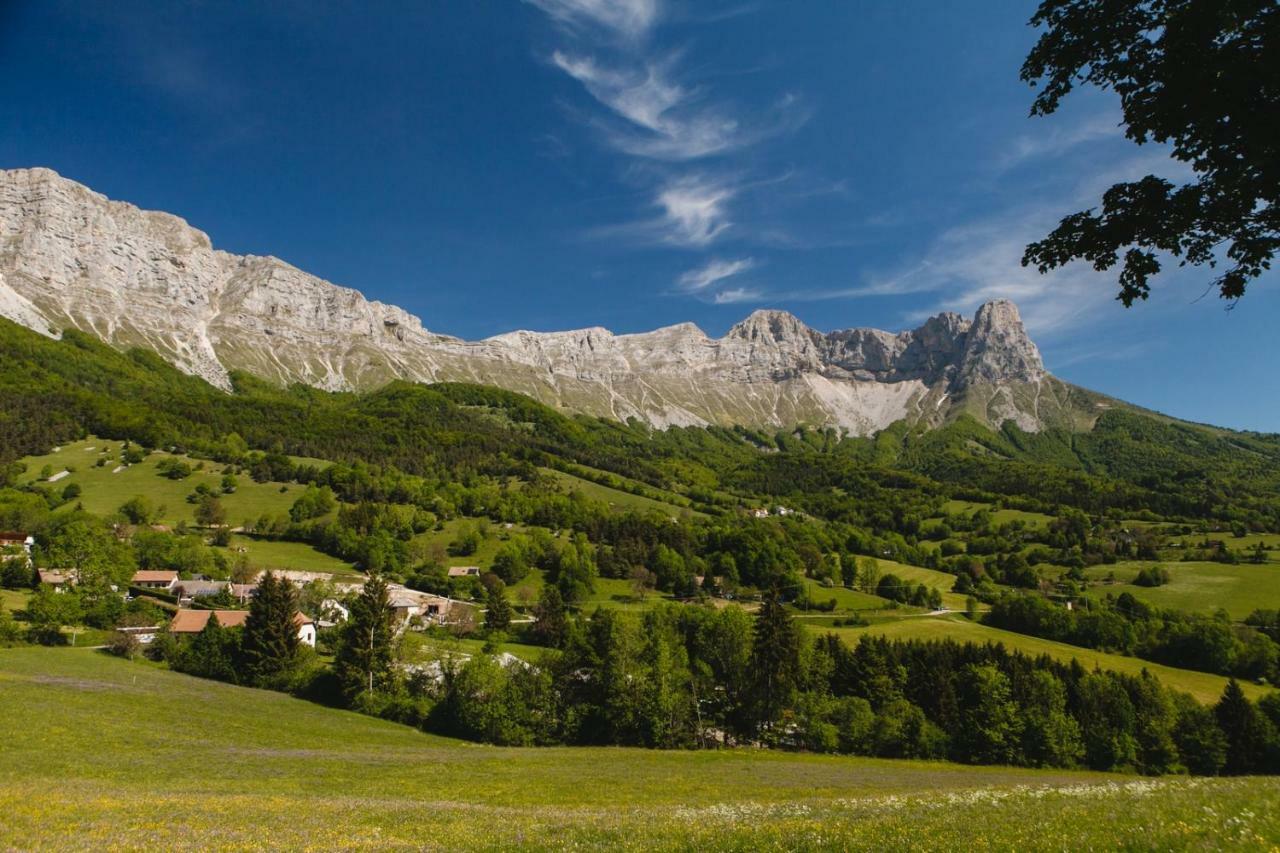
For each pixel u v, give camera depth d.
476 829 21.66
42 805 21.98
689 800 39.56
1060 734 79.56
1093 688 88.31
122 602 102.50
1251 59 11.12
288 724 63.84
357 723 70.12
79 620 91.00
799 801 29.69
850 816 20.42
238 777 39.34
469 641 111.38
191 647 85.56
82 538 114.38
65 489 171.12
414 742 65.31
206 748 48.78
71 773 35.53
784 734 82.62
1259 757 81.12
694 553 184.00
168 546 137.75
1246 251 12.36
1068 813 17.27
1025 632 134.62
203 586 122.69
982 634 127.44
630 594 151.12
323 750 54.66
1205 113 11.79
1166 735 82.38
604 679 77.44
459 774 46.72
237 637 85.31
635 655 79.38
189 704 64.19
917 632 127.12
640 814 25.97
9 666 68.12
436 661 88.69
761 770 56.88
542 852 16.64
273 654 83.44
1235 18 10.87
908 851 14.15
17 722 46.22
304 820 23.23
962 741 79.88
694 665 89.44
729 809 26.09
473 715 72.12
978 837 14.82
